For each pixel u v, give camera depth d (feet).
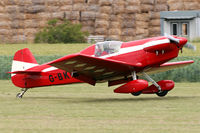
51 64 120.37
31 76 146.82
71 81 141.08
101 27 443.73
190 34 409.08
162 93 138.10
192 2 450.71
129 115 99.71
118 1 451.12
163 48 129.08
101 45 133.90
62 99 138.51
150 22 458.09
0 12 460.14
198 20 403.34
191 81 200.95
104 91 164.35
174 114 100.27
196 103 119.24
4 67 223.51
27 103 126.31
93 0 460.96
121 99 134.72
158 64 134.10
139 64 130.52
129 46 133.08
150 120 93.20
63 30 420.77
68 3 461.37
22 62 150.51
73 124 89.76
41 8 465.47
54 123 91.09
